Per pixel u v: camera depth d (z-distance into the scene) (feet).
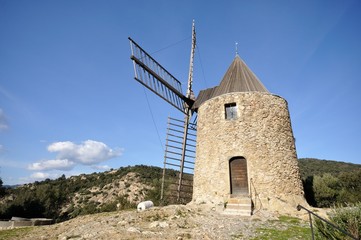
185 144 64.49
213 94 58.75
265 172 42.98
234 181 44.50
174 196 60.29
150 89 60.08
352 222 21.02
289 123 50.29
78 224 36.29
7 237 31.78
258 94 49.24
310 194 52.42
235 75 55.88
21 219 54.44
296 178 44.86
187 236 27.07
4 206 110.11
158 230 29.63
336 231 20.97
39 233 33.53
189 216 36.40
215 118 50.29
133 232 28.53
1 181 115.44
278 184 42.37
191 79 72.69
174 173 120.78
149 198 85.20
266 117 47.44
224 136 47.55
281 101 50.52
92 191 185.68
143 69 60.03
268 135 45.93
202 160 49.47
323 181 54.85
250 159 44.21
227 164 45.27
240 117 47.85
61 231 33.53
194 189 49.67
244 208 38.68
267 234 28.04
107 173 230.27
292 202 41.32
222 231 29.48
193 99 68.90
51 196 144.25
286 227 30.78
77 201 166.81
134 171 210.38
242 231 29.48
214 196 44.24
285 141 46.93
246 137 45.98
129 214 38.19
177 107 66.49
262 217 35.96
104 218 37.65
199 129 53.42
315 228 24.20
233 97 50.03
